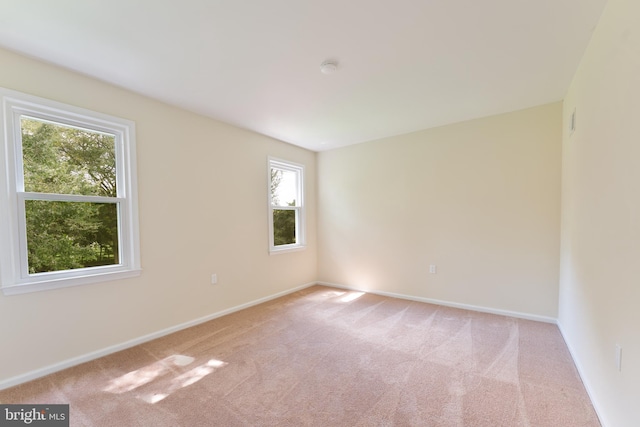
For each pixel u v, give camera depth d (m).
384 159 4.18
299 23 1.71
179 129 2.99
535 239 3.12
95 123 2.40
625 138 1.35
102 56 2.05
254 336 2.78
